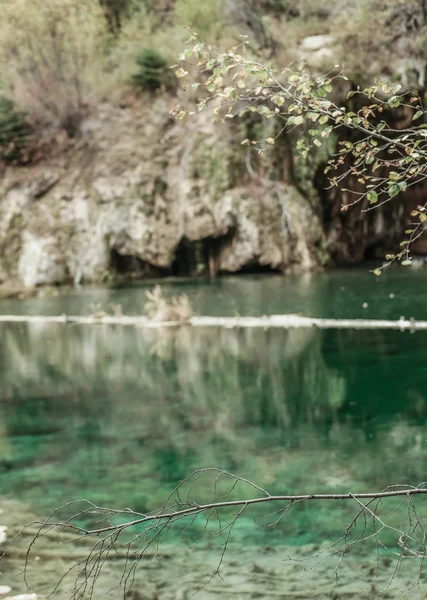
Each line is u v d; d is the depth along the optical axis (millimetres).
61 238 17859
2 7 18484
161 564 3395
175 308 11844
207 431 5590
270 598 3027
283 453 4941
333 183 2635
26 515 4059
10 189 18375
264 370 7758
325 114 2516
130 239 18219
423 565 3238
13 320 12758
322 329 10273
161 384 7320
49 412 6375
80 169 18859
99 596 3121
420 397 6258
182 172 18688
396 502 3967
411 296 12852
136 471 4730
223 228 18312
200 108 2564
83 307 13766
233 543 3590
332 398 6406
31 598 3104
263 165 18812
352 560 3338
